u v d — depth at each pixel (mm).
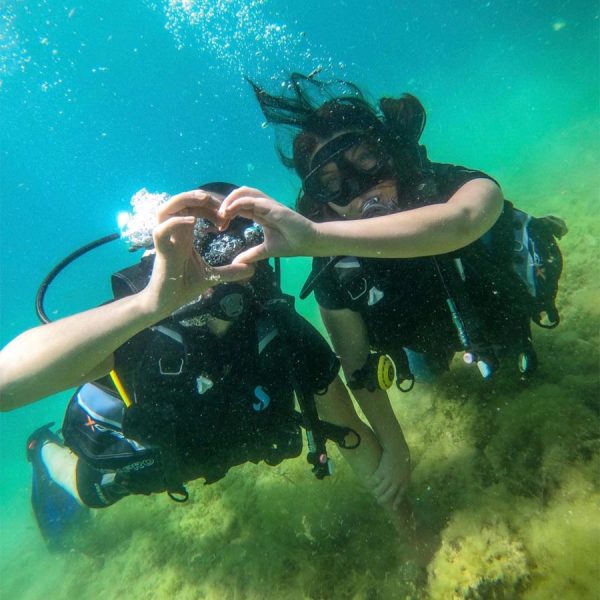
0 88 9977
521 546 795
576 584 722
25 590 1568
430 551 913
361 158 893
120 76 11914
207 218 624
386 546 989
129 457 1031
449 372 1265
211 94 13688
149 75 12211
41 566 1658
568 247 1561
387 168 900
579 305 1247
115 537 1489
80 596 1348
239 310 808
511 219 993
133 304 613
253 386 905
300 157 960
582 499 809
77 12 8945
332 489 1185
